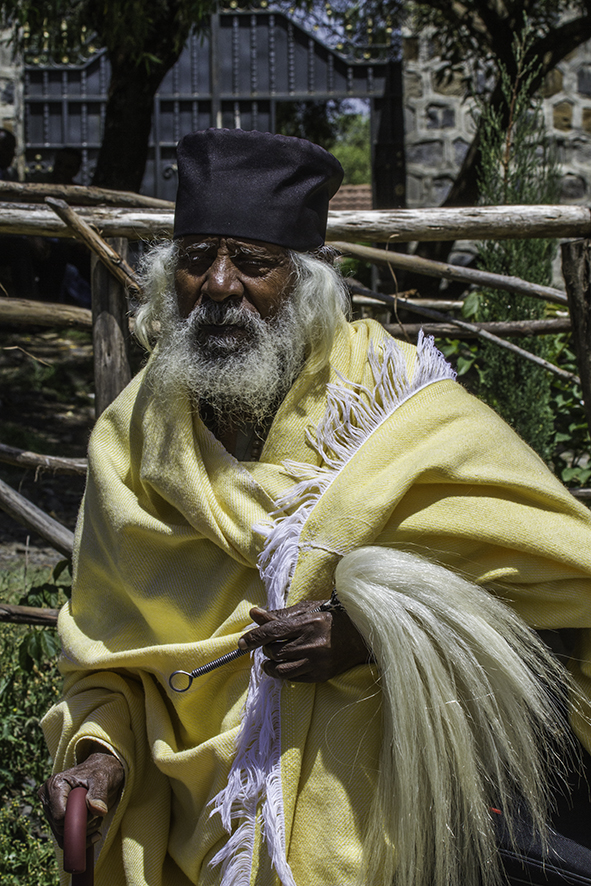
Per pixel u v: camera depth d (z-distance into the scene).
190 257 1.71
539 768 1.58
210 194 1.67
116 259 2.65
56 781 1.63
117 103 6.00
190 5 5.32
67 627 1.91
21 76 9.27
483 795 1.53
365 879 1.49
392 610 1.48
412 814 1.48
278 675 1.52
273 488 1.66
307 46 9.47
